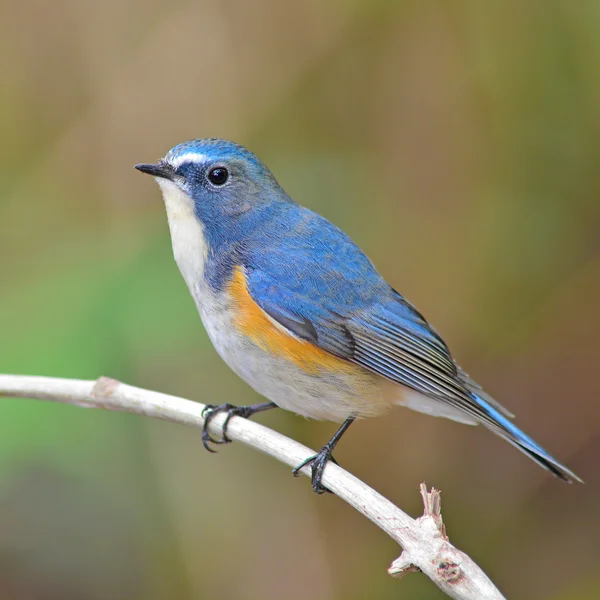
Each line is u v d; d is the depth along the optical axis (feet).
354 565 36.63
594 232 40.22
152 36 40.78
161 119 40.57
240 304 28.30
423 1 40.55
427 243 40.50
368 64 41.19
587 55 39.55
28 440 31.83
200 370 35.42
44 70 40.86
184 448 35.45
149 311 34.27
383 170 41.06
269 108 40.91
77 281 34.91
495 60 40.32
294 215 30.17
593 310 39.88
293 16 40.86
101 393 27.45
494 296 40.29
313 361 28.40
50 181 39.78
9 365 32.42
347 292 29.17
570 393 40.04
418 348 29.45
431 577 20.63
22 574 36.42
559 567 38.27
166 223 36.88
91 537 36.19
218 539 35.96
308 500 36.70
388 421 39.06
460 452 39.04
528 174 40.52
